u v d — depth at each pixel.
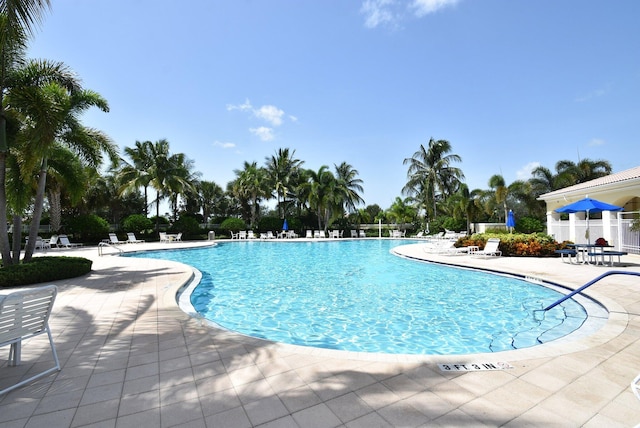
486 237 16.78
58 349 4.07
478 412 2.61
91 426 2.47
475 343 5.27
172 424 2.48
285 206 35.75
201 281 10.20
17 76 9.04
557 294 7.96
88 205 32.62
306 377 3.26
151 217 32.44
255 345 4.16
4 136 8.73
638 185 14.13
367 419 2.53
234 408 2.70
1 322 2.99
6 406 2.75
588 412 2.61
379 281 10.34
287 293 8.84
